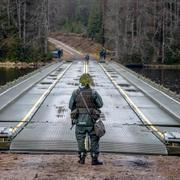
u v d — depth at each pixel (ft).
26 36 392.27
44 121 67.46
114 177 35.04
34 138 52.19
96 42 545.03
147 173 36.65
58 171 36.63
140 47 365.81
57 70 202.49
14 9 397.39
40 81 142.72
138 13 397.19
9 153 45.57
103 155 44.57
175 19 392.47
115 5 420.36
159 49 377.50
